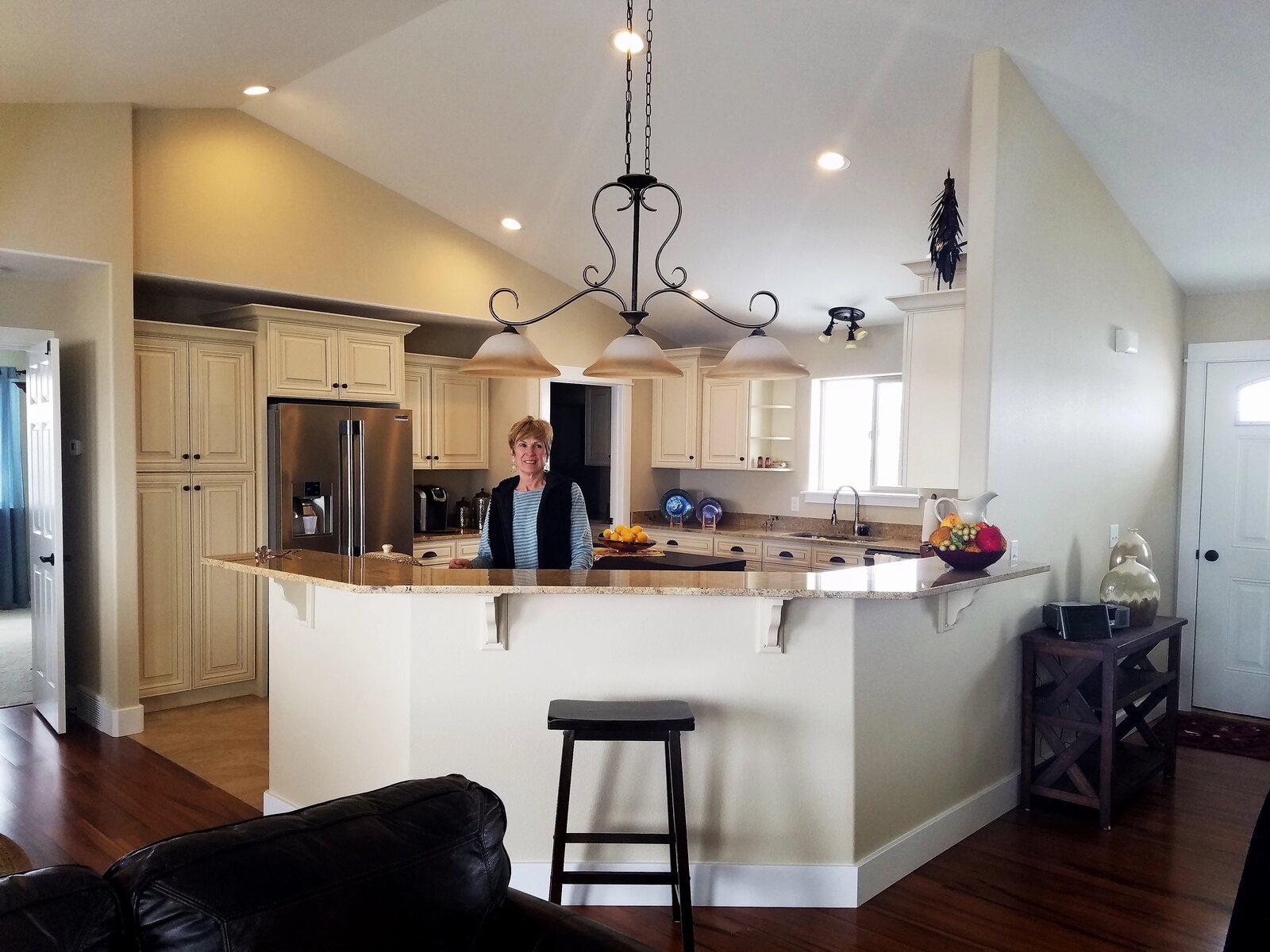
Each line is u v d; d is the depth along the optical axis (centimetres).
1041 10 310
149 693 477
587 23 362
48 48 345
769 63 365
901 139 394
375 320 549
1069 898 291
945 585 285
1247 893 168
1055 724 364
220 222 479
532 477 358
